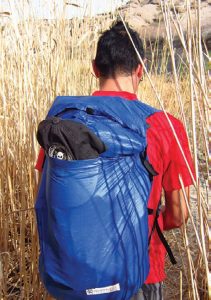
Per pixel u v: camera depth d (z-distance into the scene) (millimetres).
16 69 2080
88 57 2312
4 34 2156
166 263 2164
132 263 1058
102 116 1077
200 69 906
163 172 1163
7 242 1954
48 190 1046
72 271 1045
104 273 1039
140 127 1088
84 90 2266
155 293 1236
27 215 2107
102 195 1023
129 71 1193
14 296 1898
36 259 1775
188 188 1175
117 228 1036
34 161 1824
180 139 1155
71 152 1015
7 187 2133
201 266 1615
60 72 2061
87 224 1023
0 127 2230
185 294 1951
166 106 3312
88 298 1065
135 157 1073
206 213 949
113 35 1200
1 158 2123
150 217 1164
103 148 1023
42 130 1031
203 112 946
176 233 2379
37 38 2025
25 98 1944
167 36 909
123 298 1077
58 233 1036
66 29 2238
